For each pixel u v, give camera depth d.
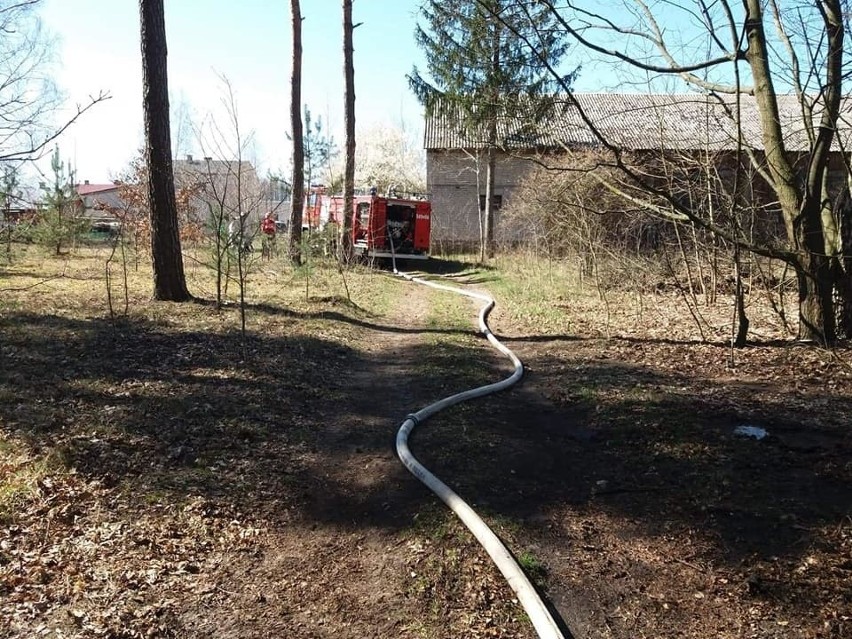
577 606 3.68
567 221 16.72
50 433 5.79
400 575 3.99
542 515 4.73
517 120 12.30
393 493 5.14
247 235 10.99
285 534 4.54
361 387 8.30
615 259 16.11
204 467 5.43
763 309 13.02
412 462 5.53
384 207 25.06
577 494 5.08
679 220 10.83
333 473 5.54
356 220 25.94
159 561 4.08
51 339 9.26
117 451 5.54
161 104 12.60
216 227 11.13
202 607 3.68
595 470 5.55
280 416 6.80
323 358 9.49
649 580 3.91
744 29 8.02
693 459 5.58
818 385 7.72
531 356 10.15
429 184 33.78
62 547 4.11
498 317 14.12
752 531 4.38
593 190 15.89
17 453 5.34
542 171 18.16
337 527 4.64
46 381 7.29
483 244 26.80
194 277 16.83
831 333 9.65
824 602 3.59
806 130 9.49
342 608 3.69
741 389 7.63
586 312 13.91
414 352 10.27
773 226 12.99
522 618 3.56
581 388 7.94
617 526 4.56
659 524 4.55
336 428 6.67
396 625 3.52
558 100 10.52
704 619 3.53
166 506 4.74
